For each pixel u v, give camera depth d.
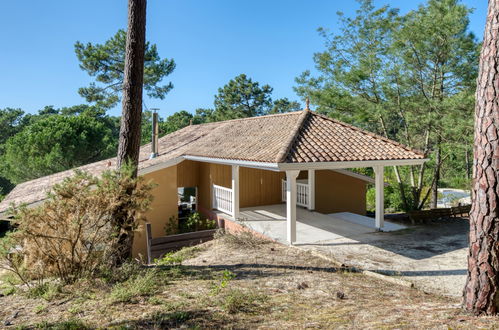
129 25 9.37
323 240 11.86
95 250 7.75
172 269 8.49
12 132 61.06
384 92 20.73
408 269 8.84
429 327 4.31
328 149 12.23
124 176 7.85
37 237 7.02
